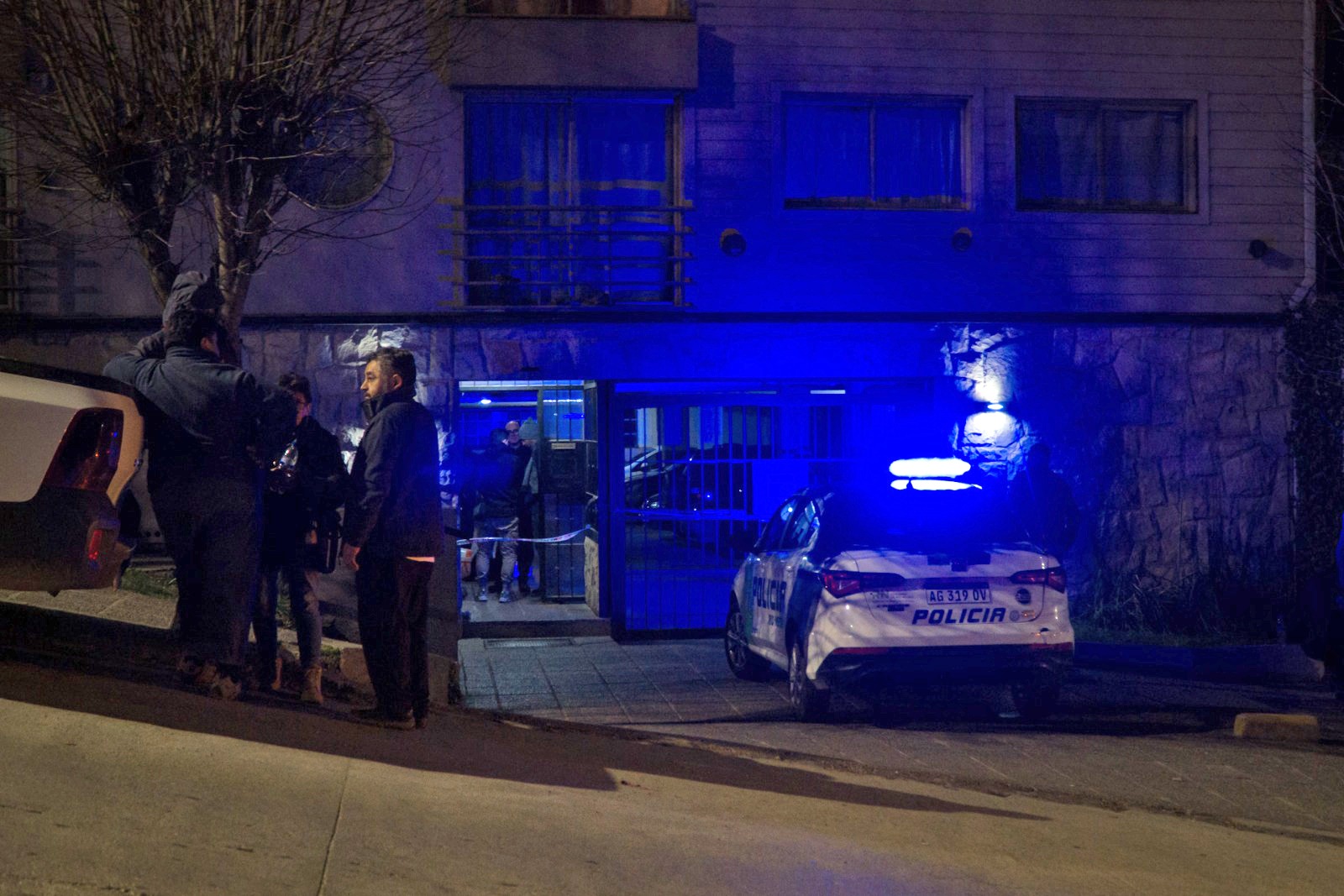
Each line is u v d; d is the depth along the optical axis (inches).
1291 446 579.2
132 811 152.8
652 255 551.2
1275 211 581.0
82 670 251.0
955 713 382.9
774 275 551.5
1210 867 209.2
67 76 349.1
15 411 213.2
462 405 594.2
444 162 529.3
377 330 529.7
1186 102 577.9
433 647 384.8
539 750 266.5
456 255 529.3
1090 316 569.9
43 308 509.7
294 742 213.2
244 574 234.2
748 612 430.9
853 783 265.6
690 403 557.6
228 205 349.4
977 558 353.7
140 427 229.6
